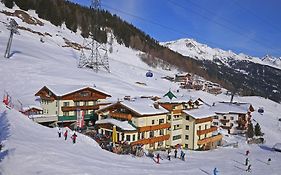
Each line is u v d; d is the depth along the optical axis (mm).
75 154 38719
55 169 31422
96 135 54219
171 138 64438
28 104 66125
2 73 84750
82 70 114625
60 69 104688
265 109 158500
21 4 196375
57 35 181000
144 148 56375
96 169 34438
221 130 90938
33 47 134625
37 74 91750
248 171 49500
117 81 111500
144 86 123625
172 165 46125
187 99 70500
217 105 103438
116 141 52750
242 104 105562
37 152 34844
